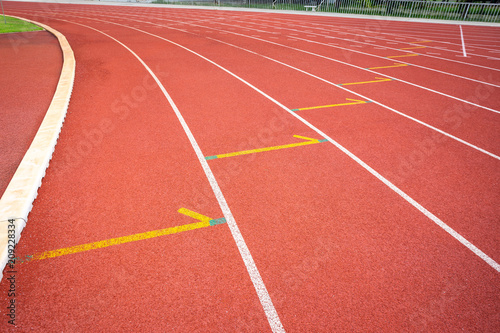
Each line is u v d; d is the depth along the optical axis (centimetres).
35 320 248
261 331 246
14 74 900
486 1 2788
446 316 261
